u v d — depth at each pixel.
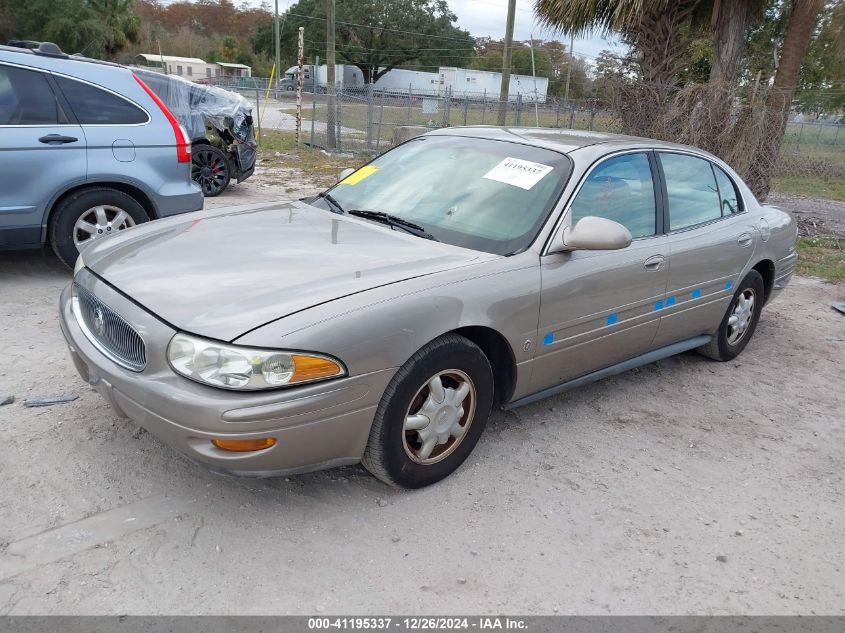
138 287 2.88
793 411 4.43
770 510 3.29
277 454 2.60
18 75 5.30
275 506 2.96
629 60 11.46
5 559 2.53
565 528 2.99
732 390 4.68
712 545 2.98
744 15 10.87
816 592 2.75
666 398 4.46
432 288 2.96
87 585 2.44
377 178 4.19
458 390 3.16
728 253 4.59
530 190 3.66
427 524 2.94
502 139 4.14
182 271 2.99
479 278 3.13
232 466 2.57
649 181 4.14
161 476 3.09
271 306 2.67
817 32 15.27
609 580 2.70
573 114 13.96
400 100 31.56
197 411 2.50
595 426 3.97
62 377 3.94
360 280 2.91
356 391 2.71
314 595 2.49
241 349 2.50
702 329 4.71
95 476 3.05
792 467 3.72
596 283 3.63
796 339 5.87
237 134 10.27
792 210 12.98
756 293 5.12
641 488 3.37
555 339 3.52
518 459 3.52
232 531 2.78
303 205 4.12
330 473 3.24
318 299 2.73
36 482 2.97
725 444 3.91
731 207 4.86
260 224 3.65
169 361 2.60
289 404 2.55
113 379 2.76
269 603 2.44
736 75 11.13
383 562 2.69
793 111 10.94
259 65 73.81
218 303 2.70
